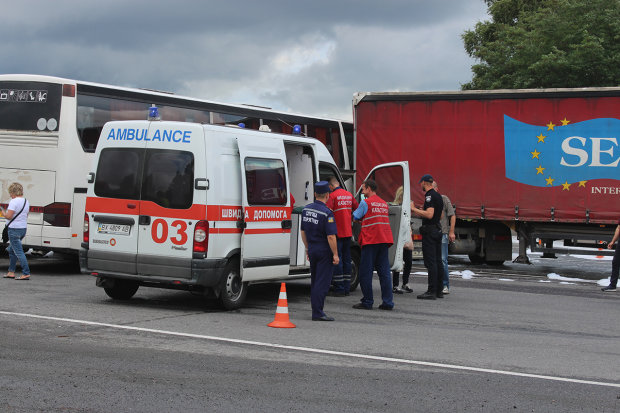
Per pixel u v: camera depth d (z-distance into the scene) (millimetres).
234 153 9828
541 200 16891
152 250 9531
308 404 5258
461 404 5418
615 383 6301
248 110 17234
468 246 18406
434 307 10992
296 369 6336
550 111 16797
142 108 14680
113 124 10070
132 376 5848
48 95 13422
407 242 12305
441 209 11961
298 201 12188
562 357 7422
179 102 15477
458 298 12211
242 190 9820
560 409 5391
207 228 9312
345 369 6426
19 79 13555
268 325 8625
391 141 17828
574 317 10484
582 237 16984
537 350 7766
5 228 12367
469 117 17359
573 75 32375
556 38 34031
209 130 9484
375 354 7148
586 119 16516
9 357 6332
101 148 10086
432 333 8609
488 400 5566
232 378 5918
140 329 7969
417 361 6898
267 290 12523
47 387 5418
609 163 16359
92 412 4863
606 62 31734
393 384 5953
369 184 10586
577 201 16625
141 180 9680
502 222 18031
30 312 8805
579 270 18891
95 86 13852
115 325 8156
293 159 12281
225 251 9578
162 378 5828
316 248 9242
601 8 32594
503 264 20141
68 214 13320
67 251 13570
